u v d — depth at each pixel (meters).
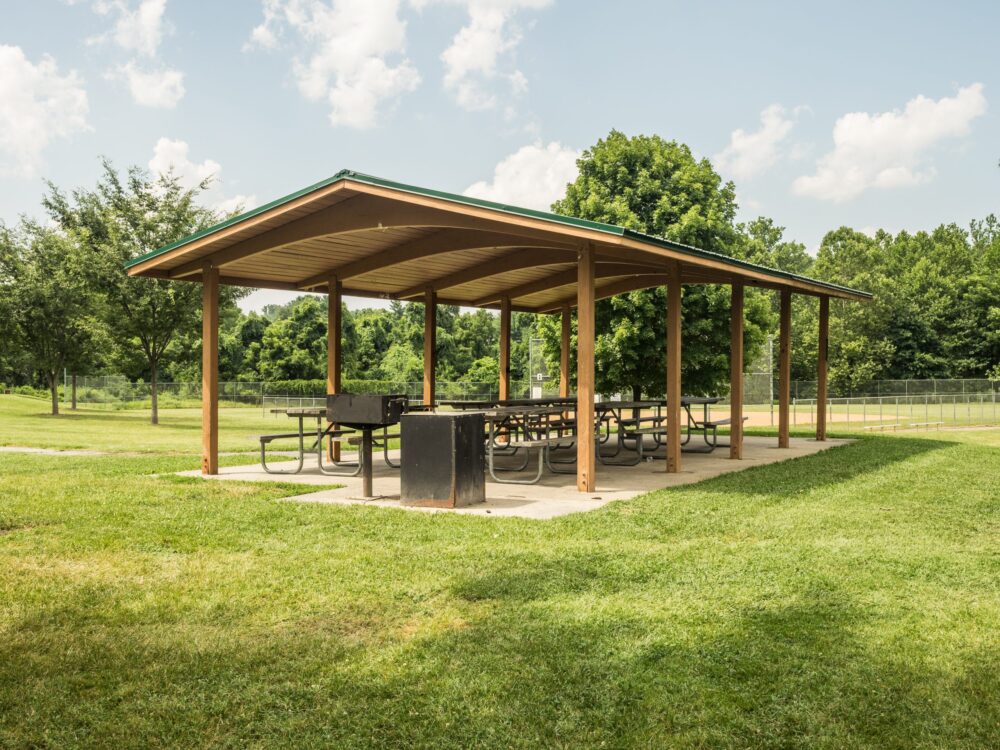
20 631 4.63
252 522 7.78
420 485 8.81
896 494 9.55
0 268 36.12
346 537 7.07
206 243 11.38
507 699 3.63
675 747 3.21
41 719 3.49
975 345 55.28
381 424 9.35
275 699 3.66
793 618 4.70
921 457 14.32
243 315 64.25
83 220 32.34
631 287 16.36
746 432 22.12
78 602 5.14
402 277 14.82
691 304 21.78
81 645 4.37
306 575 5.73
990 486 10.36
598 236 8.79
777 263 74.62
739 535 7.08
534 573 5.71
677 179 22.75
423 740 3.28
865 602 5.00
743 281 14.17
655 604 4.97
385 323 62.12
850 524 7.61
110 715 3.53
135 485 10.41
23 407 41.44
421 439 8.81
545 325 24.83
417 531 7.29
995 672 3.92
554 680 3.83
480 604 5.02
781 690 3.70
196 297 29.14
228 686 3.81
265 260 12.62
